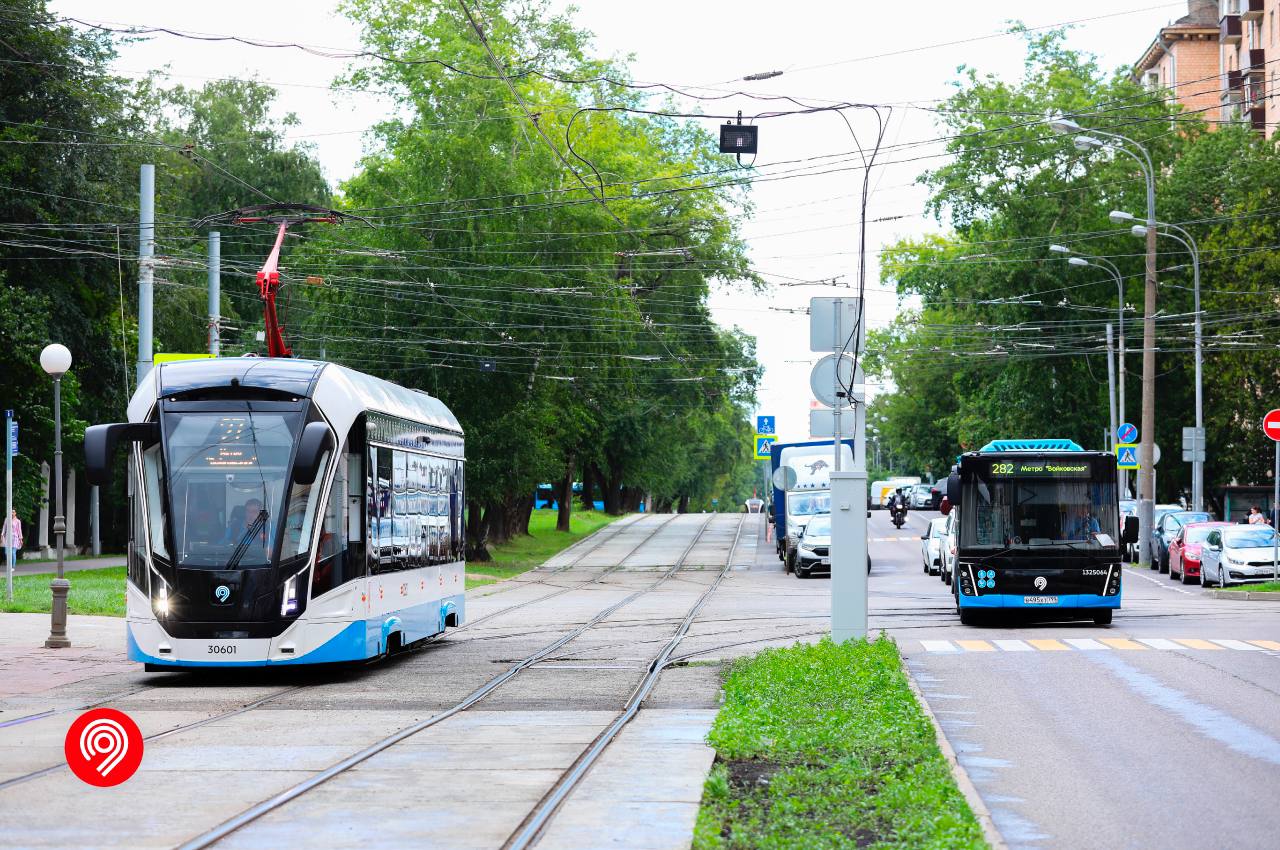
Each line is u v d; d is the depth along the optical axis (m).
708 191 76.31
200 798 12.05
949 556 50.47
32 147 51.38
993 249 79.31
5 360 51.41
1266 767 14.05
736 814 11.10
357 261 56.53
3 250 51.81
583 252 58.69
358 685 21.94
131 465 22.50
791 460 67.44
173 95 80.38
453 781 12.82
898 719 16.05
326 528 21.98
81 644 27.98
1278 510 43.97
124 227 52.75
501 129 55.69
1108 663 24.03
